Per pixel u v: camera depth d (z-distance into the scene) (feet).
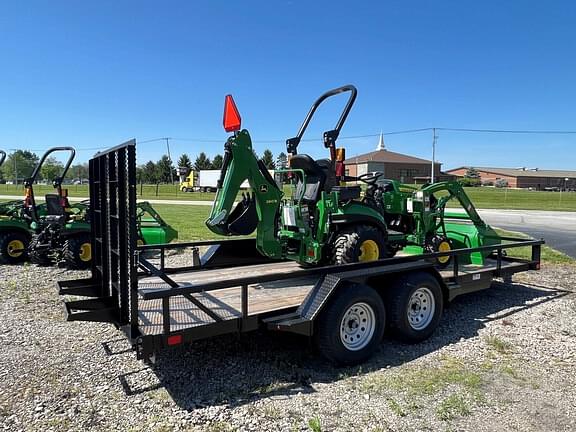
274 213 16.10
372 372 12.82
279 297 14.88
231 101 14.87
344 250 16.48
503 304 19.79
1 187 155.33
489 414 10.53
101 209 13.71
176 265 27.35
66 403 10.90
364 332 13.61
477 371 12.88
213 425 10.00
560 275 25.98
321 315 12.78
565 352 14.32
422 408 10.78
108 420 10.17
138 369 12.84
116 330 15.90
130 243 10.85
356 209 17.37
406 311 14.49
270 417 10.34
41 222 27.84
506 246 19.65
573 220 64.85
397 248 20.06
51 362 13.24
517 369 13.03
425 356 14.02
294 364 13.30
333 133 16.83
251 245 20.02
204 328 11.60
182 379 12.26
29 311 18.11
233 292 15.62
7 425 9.91
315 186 17.06
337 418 10.32
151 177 228.63
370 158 216.74
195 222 53.01
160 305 13.98
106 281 13.74
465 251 17.47
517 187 306.14
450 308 19.16
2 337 15.20
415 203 20.40
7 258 28.40
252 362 13.42
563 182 310.24
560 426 10.05
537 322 17.29
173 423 10.06
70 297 20.20
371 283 14.84
